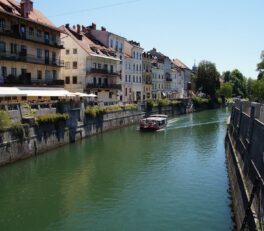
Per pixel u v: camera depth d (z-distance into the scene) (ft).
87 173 94.53
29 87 152.35
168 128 193.77
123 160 110.42
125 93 261.65
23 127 104.22
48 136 119.65
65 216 65.77
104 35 237.86
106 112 173.58
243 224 52.31
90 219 64.59
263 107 62.44
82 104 147.95
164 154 120.37
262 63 262.26
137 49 280.31
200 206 70.69
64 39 204.44
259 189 50.08
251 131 69.82
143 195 77.25
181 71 408.67
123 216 65.87
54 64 173.17
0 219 64.49
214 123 220.02
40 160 107.45
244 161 72.23
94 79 211.82
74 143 137.59
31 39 153.99
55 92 147.33
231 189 79.41
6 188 81.25
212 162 108.37
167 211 68.18
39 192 78.69
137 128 190.08
